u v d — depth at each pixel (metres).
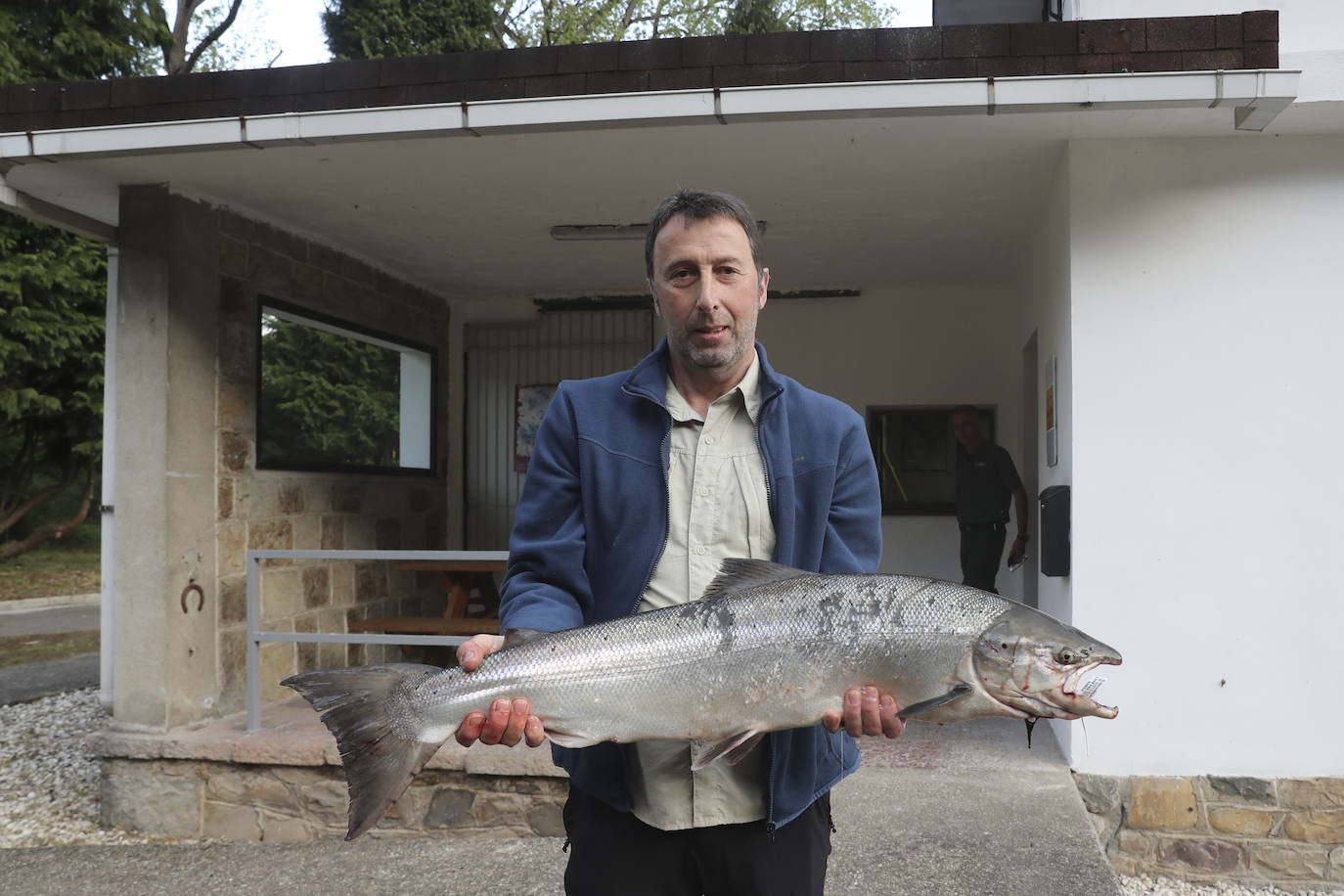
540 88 4.57
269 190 5.87
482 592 8.88
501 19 21.95
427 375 9.02
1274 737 5.02
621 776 2.09
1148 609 5.09
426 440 9.00
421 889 4.52
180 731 5.60
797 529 2.14
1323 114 4.73
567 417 2.24
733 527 2.16
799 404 2.18
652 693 1.92
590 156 5.31
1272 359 5.05
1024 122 4.83
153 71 18.59
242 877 4.73
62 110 4.98
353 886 4.58
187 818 5.44
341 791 5.31
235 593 6.12
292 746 5.32
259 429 6.42
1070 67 4.30
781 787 2.06
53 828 5.62
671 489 2.17
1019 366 8.85
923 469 9.05
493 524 9.38
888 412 9.08
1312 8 5.01
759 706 1.92
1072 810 4.68
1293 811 4.99
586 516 2.19
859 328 9.07
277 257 6.62
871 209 6.44
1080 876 4.03
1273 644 5.02
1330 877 4.96
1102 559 5.12
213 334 5.95
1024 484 8.24
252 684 5.56
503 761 5.14
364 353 12.49
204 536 5.83
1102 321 5.13
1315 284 5.03
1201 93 4.23
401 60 4.68
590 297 9.23
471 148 5.15
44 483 22.97
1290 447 5.03
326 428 11.98
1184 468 5.09
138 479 5.58
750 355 2.21
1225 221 5.08
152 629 5.56
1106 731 5.14
